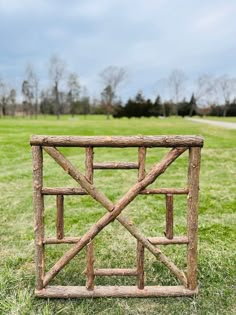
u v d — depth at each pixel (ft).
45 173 30.17
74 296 10.18
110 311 9.64
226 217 18.08
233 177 28.94
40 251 10.07
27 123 117.50
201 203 20.80
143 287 10.35
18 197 22.22
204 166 34.40
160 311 9.65
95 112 262.06
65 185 25.85
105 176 29.32
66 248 14.05
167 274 11.75
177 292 10.30
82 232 16.02
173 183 26.71
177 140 9.55
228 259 12.84
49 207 19.92
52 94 241.96
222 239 14.94
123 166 9.78
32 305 9.90
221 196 22.44
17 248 14.08
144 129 88.53
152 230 16.11
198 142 9.57
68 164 9.64
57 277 11.55
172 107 263.29
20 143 52.37
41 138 9.47
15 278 11.44
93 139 9.52
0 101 235.61
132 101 250.57
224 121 159.74
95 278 11.45
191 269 10.27
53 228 16.53
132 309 9.73
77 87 235.81
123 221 9.92
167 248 13.93
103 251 13.74
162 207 19.90
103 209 19.57
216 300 10.20
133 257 13.19
